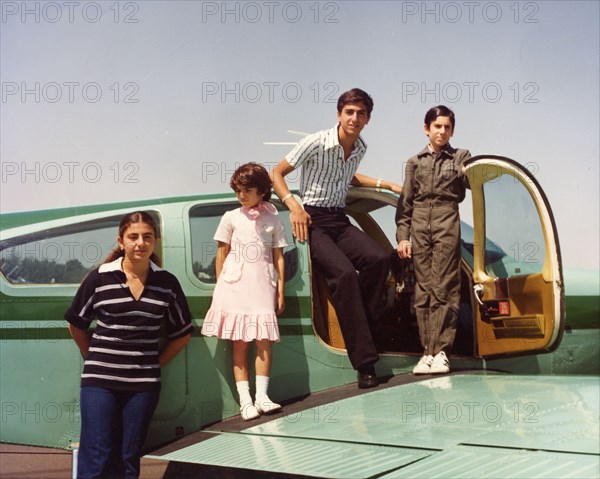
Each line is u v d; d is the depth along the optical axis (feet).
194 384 13.06
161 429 12.87
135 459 11.68
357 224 17.08
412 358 14.44
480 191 14.64
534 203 13.76
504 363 15.56
